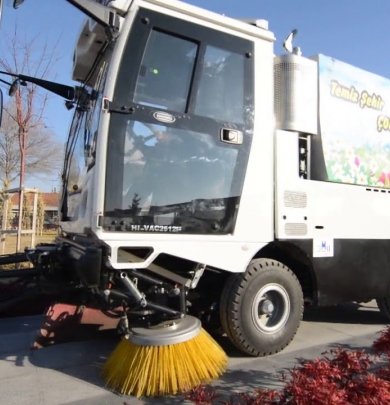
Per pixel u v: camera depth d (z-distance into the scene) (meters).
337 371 2.58
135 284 3.54
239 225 3.84
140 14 3.54
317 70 4.58
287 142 4.26
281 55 4.41
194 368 3.29
